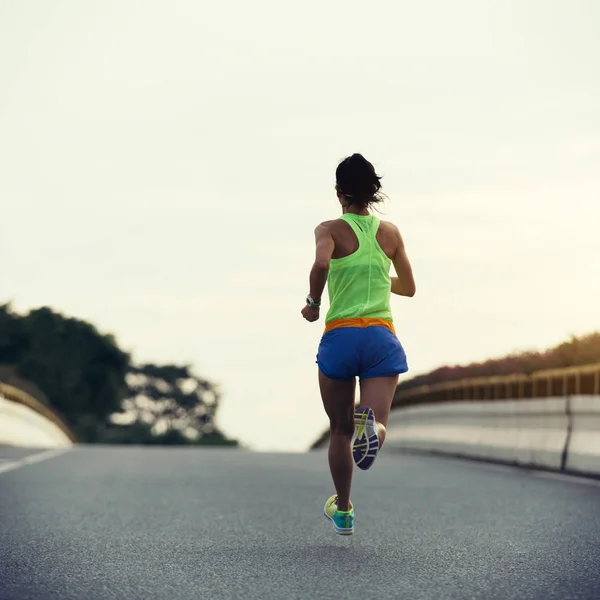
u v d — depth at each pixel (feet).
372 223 27.66
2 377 163.12
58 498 38.93
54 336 303.89
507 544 28.50
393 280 28.58
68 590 21.99
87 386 305.73
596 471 51.80
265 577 23.52
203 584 22.70
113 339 310.45
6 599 21.01
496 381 77.77
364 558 26.08
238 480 47.73
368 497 40.68
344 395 27.63
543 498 40.73
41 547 27.37
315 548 27.66
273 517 34.06
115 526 31.48
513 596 21.44
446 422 78.18
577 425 55.01
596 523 33.04
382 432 25.98
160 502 38.06
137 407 408.67
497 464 63.31
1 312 308.19
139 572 24.07
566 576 23.71
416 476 51.49
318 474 51.80
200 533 30.25
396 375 27.27
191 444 386.52
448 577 23.54
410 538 29.58
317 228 27.50
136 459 62.90
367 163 28.07
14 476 48.55
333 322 27.32
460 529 31.48
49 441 139.03
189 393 411.54
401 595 21.54
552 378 66.59
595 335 82.38
